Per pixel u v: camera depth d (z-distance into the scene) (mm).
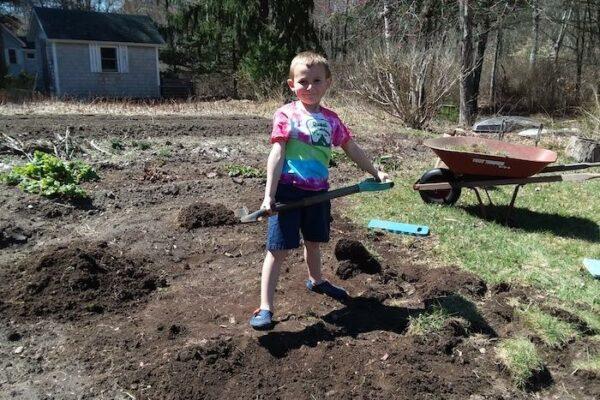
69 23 25875
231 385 3045
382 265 4645
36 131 9367
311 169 3465
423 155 9844
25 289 3855
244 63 24141
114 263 4289
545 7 23656
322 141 3453
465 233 5527
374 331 3607
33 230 5039
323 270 4520
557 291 4293
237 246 5000
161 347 3355
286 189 3475
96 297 3887
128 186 6547
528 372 3221
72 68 25609
